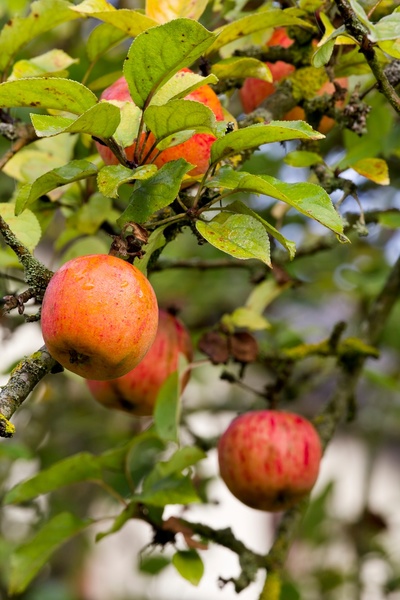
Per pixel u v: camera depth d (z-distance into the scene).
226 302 2.01
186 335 1.31
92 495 2.14
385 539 2.10
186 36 0.97
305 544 2.08
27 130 1.21
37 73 1.20
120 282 0.97
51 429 1.95
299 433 1.25
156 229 1.04
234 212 1.01
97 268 0.97
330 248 1.42
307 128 0.98
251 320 1.32
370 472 2.05
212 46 1.14
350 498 2.77
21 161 1.28
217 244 0.99
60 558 2.17
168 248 1.90
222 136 0.99
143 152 1.04
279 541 1.29
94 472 1.25
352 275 1.71
